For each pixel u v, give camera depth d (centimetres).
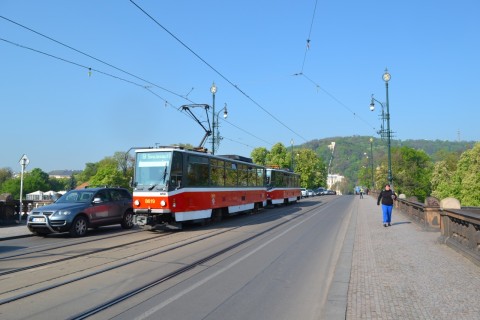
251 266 1002
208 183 2041
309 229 1817
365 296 684
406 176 8638
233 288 795
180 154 1783
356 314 593
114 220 1762
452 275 818
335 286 753
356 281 790
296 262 1055
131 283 821
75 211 1562
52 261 1040
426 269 878
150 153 1758
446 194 7925
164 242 1395
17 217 2112
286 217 2489
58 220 1519
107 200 1745
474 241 986
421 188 9100
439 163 8962
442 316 573
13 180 11581
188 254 1156
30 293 743
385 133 3897
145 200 1705
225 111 3831
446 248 1162
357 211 2964
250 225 2006
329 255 1159
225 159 2278
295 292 772
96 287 790
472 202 6744
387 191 1816
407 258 1012
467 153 7700
